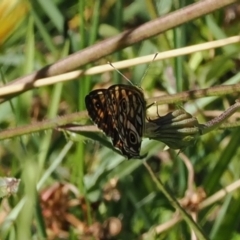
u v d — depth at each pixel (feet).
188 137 1.53
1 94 1.74
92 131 1.65
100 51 1.72
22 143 1.74
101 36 2.20
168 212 1.96
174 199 1.70
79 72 1.74
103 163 1.98
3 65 2.18
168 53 1.74
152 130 1.53
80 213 1.98
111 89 1.53
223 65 2.10
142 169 2.03
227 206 1.87
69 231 1.91
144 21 2.32
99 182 1.96
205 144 2.01
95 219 1.95
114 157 1.98
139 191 2.02
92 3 2.20
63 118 1.64
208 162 2.00
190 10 1.67
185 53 1.74
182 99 1.58
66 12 2.26
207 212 1.89
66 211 1.93
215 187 1.87
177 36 2.00
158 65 2.13
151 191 2.01
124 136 1.55
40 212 1.79
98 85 2.18
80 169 1.92
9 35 1.89
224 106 2.04
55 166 1.91
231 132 2.01
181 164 1.96
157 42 2.11
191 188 1.88
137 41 1.70
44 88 2.10
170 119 1.53
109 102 1.55
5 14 1.78
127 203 1.99
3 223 1.78
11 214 1.79
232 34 2.21
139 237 1.86
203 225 1.88
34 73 1.77
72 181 1.97
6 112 2.04
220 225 1.84
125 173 1.97
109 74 2.18
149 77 2.14
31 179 1.67
